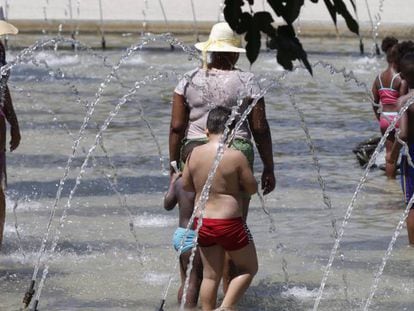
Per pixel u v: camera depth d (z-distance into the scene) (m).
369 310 11.01
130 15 38.84
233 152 10.26
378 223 14.80
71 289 11.63
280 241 13.74
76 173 17.94
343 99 25.61
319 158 19.30
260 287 11.77
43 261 12.72
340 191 16.83
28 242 13.57
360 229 14.46
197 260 10.77
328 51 33.94
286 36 6.45
